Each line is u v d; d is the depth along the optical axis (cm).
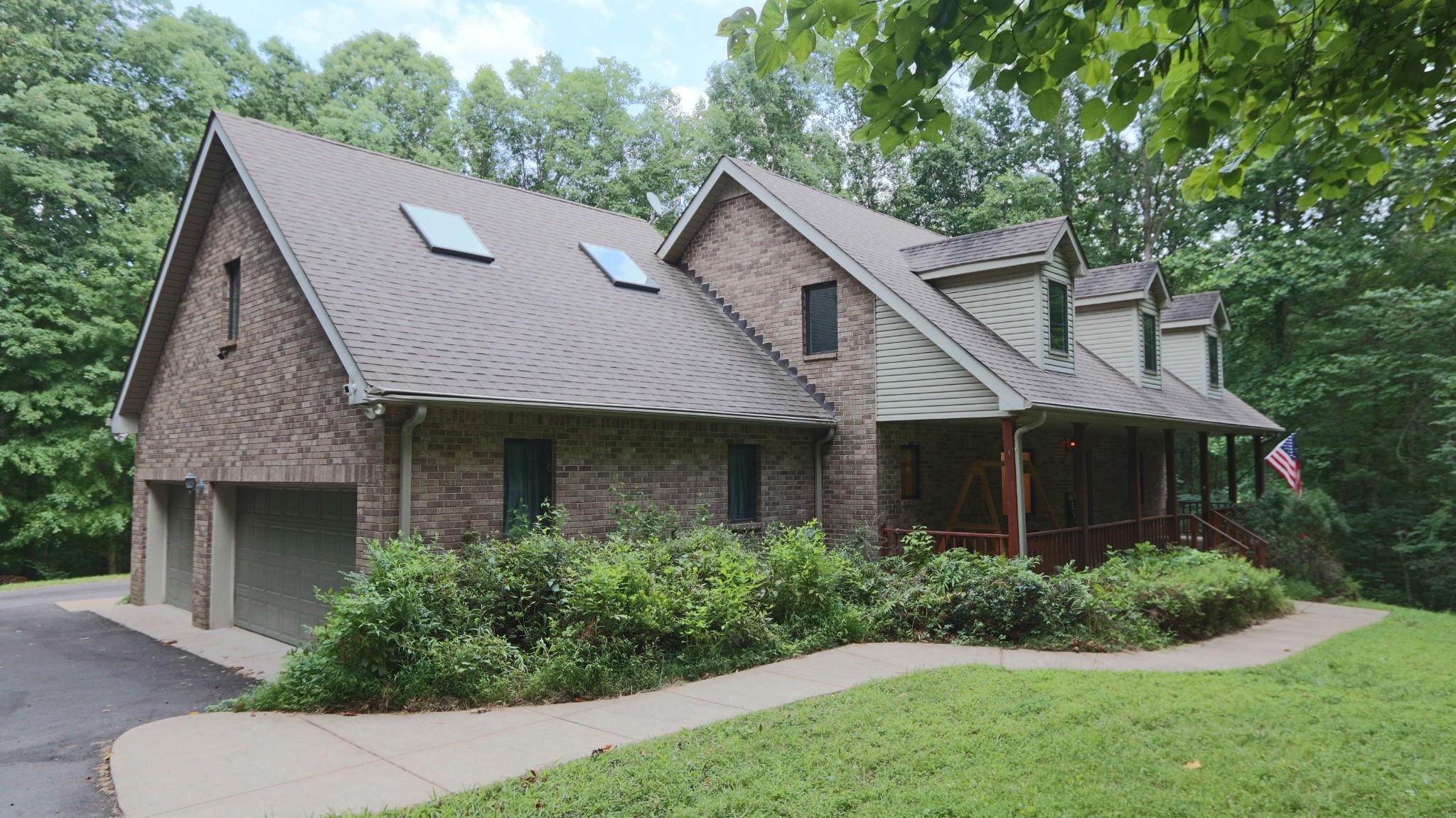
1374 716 671
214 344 1343
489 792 523
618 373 1175
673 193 3609
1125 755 572
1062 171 3381
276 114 3106
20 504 2295
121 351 2427
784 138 3491
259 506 1295
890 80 385
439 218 1356
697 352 1386
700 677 840
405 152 3275
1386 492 2602
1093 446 2067
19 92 2344
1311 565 1725
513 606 875
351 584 1022
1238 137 566
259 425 1187
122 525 2389
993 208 3039
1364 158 565
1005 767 547
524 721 694
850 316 1443
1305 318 2639
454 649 777
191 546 1505
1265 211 2748
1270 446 2877
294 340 1112
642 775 540
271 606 1246
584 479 1120
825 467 1457
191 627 1349
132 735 677
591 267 1505
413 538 913
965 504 1638
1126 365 1755
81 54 2588
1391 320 2164
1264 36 465
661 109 3800
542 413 1059
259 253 1220
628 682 796
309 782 557
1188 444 3139
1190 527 1778
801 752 580
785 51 404
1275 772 544
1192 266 2706
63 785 604
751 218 1619
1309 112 527
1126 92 430
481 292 1198
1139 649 984
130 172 2734
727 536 1132
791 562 1038
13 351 2180
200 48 2953
